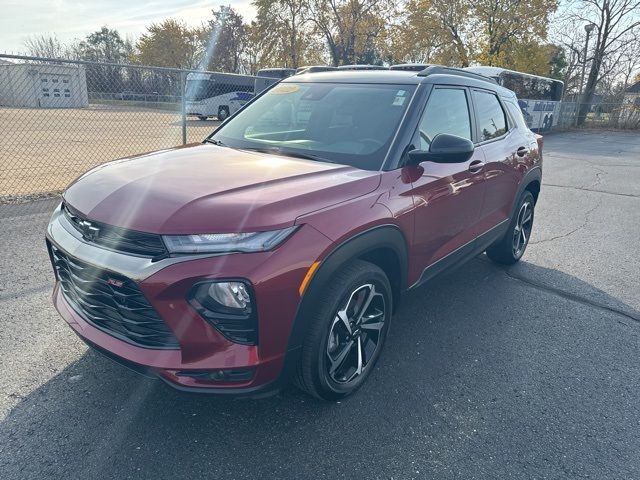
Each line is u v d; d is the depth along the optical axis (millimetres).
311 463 2277
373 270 2646
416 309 3996
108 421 2477
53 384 2740
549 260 5379
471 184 3607
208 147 3338
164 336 2170
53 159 10828
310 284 2252
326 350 2463
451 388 2920
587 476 2281
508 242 4801
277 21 36188
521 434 2549
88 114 12352
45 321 3416
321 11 34906
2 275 4125
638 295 4477
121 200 2318
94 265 2211
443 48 31734
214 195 2271
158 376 2160
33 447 2281
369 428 2531
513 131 4617
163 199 2248
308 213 2297
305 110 3525
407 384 2932
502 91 4637
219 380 2168
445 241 3443
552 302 4250
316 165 2844
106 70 11148
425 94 3311
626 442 2529
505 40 30344
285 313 2191
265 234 2133
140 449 2305
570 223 7070
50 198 6840
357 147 3035
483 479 2234
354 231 2436
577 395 2918
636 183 10703
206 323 2094
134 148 12062
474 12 30016
